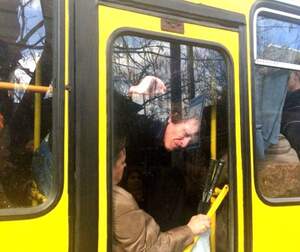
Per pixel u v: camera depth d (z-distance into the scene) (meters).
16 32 1.30
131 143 1.46
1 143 1.28
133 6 1.43
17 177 1.28
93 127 1.35
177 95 1.52
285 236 1.70
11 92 1.29
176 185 1.54
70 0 1.34
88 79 1.35
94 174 1.34
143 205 1.49
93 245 1.33
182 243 1.50
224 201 1.60
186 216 1.56
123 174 1.45
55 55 1.32
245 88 1.64
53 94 1.32
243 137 1.63
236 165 1.61
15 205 1.27
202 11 1.55
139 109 1.46
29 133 1.30
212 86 1.59
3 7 1.29
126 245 1.40
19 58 1.30
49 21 1.33
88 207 1.33
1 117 1.28
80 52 1.35
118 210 1.39
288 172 1.75
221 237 1.60
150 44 1.47
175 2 1.50
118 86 1.42
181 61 1.53
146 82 1.46
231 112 1.61
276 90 1.74
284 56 1.76
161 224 1.52
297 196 1.76
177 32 1.51
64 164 1.30
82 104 1.34
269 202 1.67
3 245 1.22
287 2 1.77
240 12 1.64
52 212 1.28
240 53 1.64
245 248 1.60
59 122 1.31
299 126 1.80
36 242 1.26
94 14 1.37
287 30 1.78
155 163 1.50
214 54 1.59
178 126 1.53
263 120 1.70
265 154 1.70
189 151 1.55
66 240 1.29
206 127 1.58
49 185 1.30
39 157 1.30
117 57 1.41
